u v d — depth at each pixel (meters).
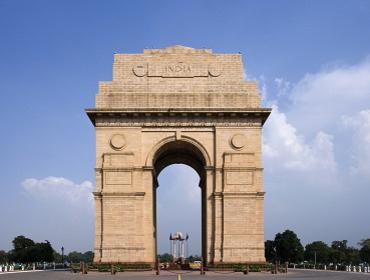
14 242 199.00
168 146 85.69
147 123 83.25
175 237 119.62
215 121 83.50
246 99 83.94
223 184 81.69
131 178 81.56
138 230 80.25
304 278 62.69
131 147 82.62
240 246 79.62
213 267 77.81
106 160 81.94
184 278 61.12
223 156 82.50
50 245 178.00
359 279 61.56
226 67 85.31
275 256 184.25
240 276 66.88
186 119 83.50
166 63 85.38
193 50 86.06
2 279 61.69
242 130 83.19
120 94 83.62
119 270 75.69
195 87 84.50
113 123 83.12
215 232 80.56
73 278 62.00
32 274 74.81
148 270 78.62
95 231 80.38
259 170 82.25
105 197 80.94
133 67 85.06
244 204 80.88
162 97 83.75
